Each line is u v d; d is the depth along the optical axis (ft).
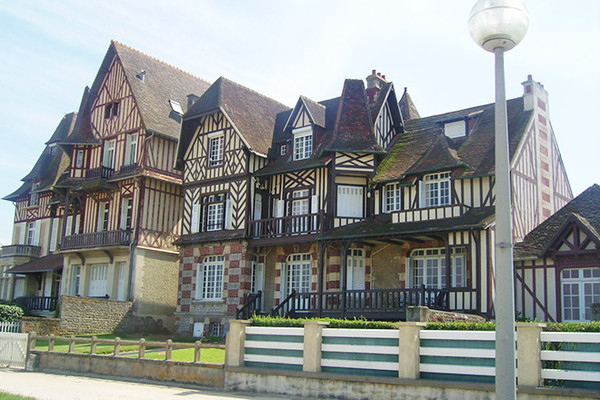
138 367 47.16
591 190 64.28
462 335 32.78
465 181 63.00
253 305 74.79
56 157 119.14
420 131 76.59
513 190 62.34
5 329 71.10
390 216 68.59
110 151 96.53
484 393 31.07
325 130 77.82
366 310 61.46
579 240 55.77
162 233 91.56
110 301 82.58
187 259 83.35
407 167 69.41
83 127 98.94
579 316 55.16
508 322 19.22
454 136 72.95
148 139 90.99
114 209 93.40
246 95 87.30
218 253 79.61
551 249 57.16
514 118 70.23
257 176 78.89
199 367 42.93
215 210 82.53
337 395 35.86
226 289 77.66
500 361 19.06
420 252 66.08
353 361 36.17
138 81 96.37
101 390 40.81
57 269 102.17
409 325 34.12
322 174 73.82
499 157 20.43
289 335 39.17
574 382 29.48
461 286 61.41
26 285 111.34
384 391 34.22
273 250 77.20
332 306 64.80
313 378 37.04
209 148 84.17
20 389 40.45
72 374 52.06
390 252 67.87
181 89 104.37
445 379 32.91
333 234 67.46
